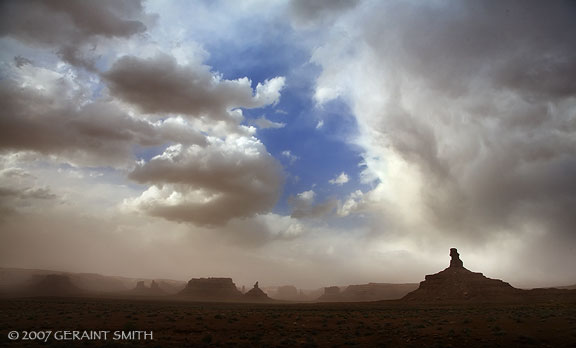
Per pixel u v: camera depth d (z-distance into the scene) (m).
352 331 38.53
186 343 31.00
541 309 62.44
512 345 29.97
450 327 39.25
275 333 37.03
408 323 44.06
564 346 29.33
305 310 71.19
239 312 60.16
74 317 46.50
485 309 68.56
